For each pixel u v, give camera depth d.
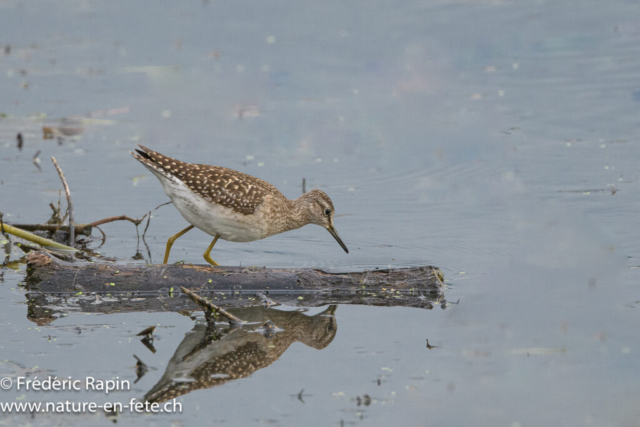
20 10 26.03
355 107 20.34
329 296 11.61
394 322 10.54
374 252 13.45
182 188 12.02
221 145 18.50
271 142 18.73
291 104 20.58
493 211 15.03
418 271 11.73
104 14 25.95
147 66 22.27
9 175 16.59
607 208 14.62
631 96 19.75
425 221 14.75
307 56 22.86
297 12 25.59
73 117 19.75
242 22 25.02
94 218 14.84
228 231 12.56
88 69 22.31
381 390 8.58
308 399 8.40
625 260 12.50
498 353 9.46
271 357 9.44
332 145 18.59
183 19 25.39
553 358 9.27
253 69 22.14
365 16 24.95
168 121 19.66
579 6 24.73
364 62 22.39
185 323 10.49
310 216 13.80
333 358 9.39
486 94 20.55
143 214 15.19
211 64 22.45
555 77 21.14
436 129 19.11
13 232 13.10
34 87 21.17
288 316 10.82
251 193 12.49
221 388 8.66
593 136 18.14
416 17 24.69
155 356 9.41
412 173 17.19
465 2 25.50
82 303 11.12
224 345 9.77
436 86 21.05
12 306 10.92
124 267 11.55
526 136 18.41
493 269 12.48
